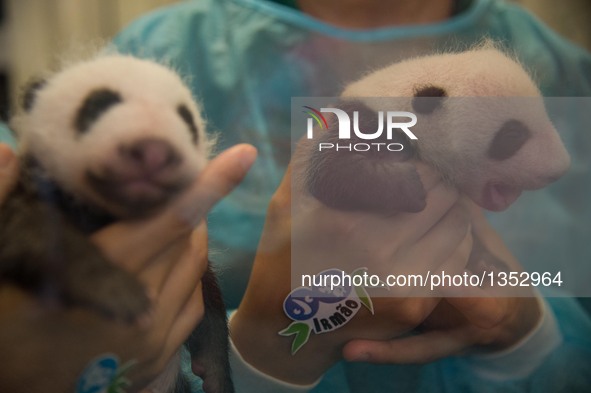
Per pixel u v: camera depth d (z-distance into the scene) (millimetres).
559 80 410
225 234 402
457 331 403
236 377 411
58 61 358
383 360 403
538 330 412
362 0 407
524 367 413
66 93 331
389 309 398
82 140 321
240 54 405
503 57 403
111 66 341
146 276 344
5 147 330
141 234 333
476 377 411
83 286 313
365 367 414
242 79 401
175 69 390
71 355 343
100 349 345
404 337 406
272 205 403
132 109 326
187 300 380
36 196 324
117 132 319
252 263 404
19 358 340
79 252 317
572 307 417
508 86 388
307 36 409
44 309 324
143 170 320
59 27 372
